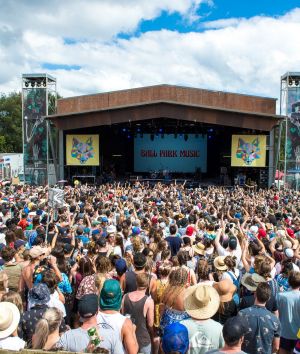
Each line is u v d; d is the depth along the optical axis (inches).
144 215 482.3
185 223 422.6
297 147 1280.8
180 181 1545.3
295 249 302.2
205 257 291.9
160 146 1669.5
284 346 201.8
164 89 1425.9
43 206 530.9
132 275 220.7
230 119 1298.0
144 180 1550.2
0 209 504.4
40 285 183.2
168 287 191.6
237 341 132.3
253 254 270.4
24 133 1374.3
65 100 1429.6
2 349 127.0
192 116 1300.4
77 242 331.9
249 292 211.6
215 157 1681.8
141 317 187.8
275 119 1291.8
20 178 1513.3
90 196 752.3
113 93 1432.1
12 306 155.3
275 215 543.2
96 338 139.3
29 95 1369.3
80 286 201.9
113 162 1706.4
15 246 286.2
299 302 198.7
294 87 1272.1
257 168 1497.3
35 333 143.6
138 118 1317.7
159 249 277.3
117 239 315.6
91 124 1328.7
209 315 158.6
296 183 1282.0
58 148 1466.5
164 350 121.3
